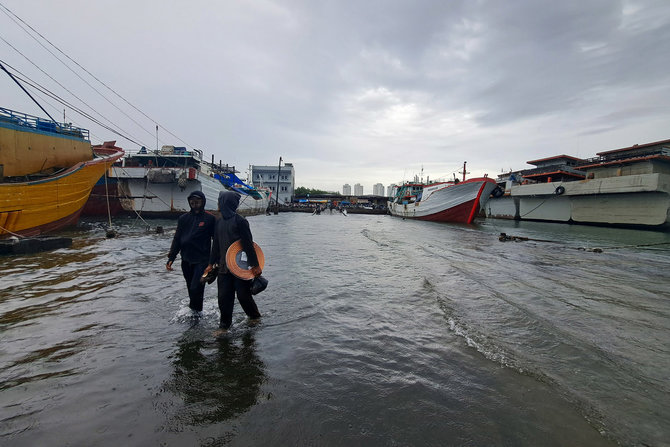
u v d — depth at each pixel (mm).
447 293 5582
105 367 2711
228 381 2547
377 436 1938
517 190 37531
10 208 11977
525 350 3295
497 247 13719
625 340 3637
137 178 25750
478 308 4723
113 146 24688
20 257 8227
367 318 4254
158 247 10727
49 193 13828
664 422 2145
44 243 9383
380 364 2926
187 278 4180
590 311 4742
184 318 4035
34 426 1919
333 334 3650
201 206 4145
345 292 5602
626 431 2031
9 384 2398
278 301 4945
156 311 4277
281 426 2010
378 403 2297
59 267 7047
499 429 2023
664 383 2689
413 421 2092
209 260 4059
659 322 4285
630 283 6902
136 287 5480
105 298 4793
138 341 3289
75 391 2330
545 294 5711
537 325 3998
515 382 2637
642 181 24344
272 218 42656
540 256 11156
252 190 47656
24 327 3588
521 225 31562
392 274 7301
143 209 26484
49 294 4945
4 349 3018
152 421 2023
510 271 7992
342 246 13047
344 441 1890
